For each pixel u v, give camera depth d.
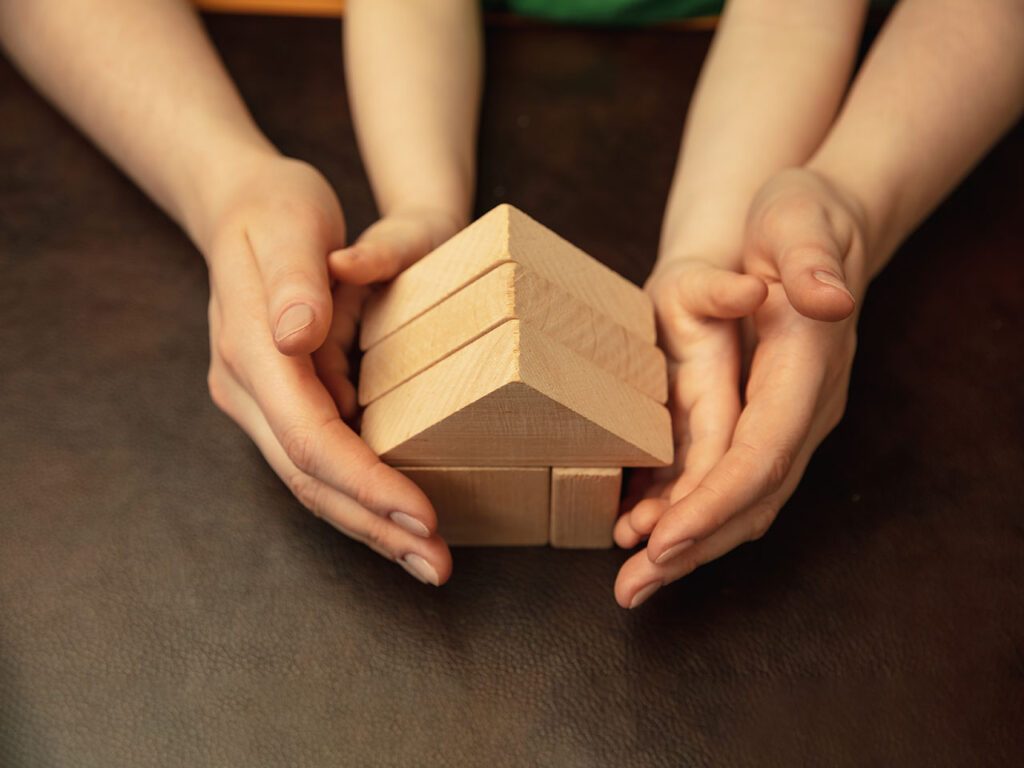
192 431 0.60
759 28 0.63
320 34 0.75
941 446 0.60
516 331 0.48
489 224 0.51
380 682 0.53
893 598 0.55
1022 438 0.60
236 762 0.51
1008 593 0.56
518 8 0.74
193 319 0.64
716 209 0.59
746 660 0.54
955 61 0.61
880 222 0.58
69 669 0.54
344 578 0.56
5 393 0.62
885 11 0.74
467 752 0.52
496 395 0.47
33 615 0.55
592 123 0.71
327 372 0.53
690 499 0.48
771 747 0.52
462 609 0.55
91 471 0.59
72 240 0.67
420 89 0.63
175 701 0.53
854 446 0.60
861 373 0.62
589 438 0.49
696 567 0.54
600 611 0.55
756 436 0.50
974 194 0.68
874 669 0.54
